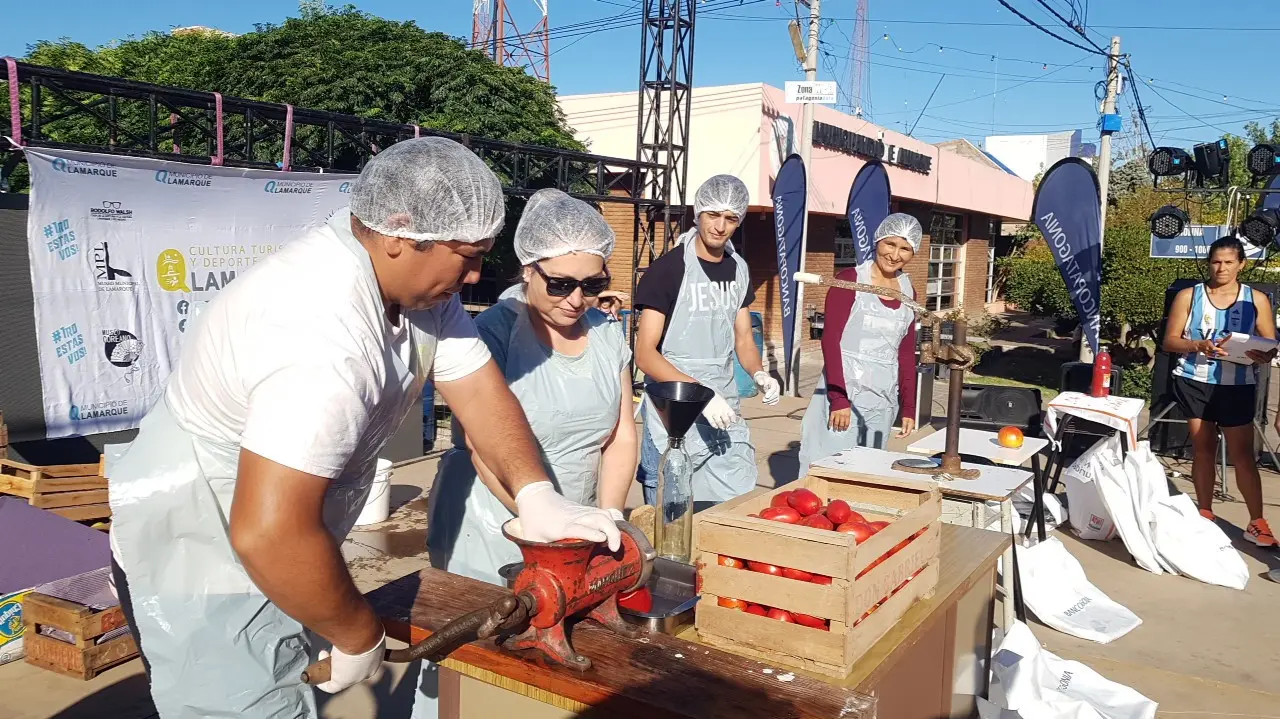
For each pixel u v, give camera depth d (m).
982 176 20.33
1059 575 4.47
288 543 1.37
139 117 14.29
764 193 12.81
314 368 1.42
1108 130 12.08
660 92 11.77
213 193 5.87
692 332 3.70
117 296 5.47
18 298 5.43
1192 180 10.38
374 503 5.80
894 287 4.41
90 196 5.30
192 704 1.75
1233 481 7.10
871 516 2.37
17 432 5.46
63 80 5.55
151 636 1.73
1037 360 15.95
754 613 1.83
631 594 1.84
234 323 1.51
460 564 2.55
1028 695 3.05
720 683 1.51
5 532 4.11
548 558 1.53
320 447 1.39
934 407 10.48
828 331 4.34
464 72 14.28
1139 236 13.14
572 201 2.32
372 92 13.99
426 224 1.50
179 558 1.71
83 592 3.91
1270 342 5.07
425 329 1.78
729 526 1.83
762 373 3.79
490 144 8.80
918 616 2.04
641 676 1.53
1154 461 5.07
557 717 1.66
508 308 2.48
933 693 2.33
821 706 1.45
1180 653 4.08
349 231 1.59
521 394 2.41
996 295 24.94
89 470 4.83
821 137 13.56
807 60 10.79
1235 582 4.82
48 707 3.44
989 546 2.58
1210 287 5.52
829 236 15.38
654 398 2.23
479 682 1.77
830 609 1.73
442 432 8.57
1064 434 6.04
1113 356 12.65
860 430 4.46
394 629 1.75
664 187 11.80
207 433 1.65
